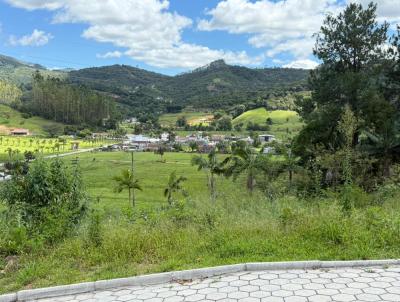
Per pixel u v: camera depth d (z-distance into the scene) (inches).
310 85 1272.1
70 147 4997.5
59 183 377.4
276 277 224.5
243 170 1496.1
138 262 261.6
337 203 408.8
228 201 542.0
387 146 1063.6
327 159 984.9
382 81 1134.4
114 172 3189.0
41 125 6048.2
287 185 1133.7
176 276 231.1
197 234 298.7
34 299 221.5
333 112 1147.9
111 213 417.4
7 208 371.6
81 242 292.0
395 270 227.9
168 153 4638.3
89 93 6412.4
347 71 1178.0
